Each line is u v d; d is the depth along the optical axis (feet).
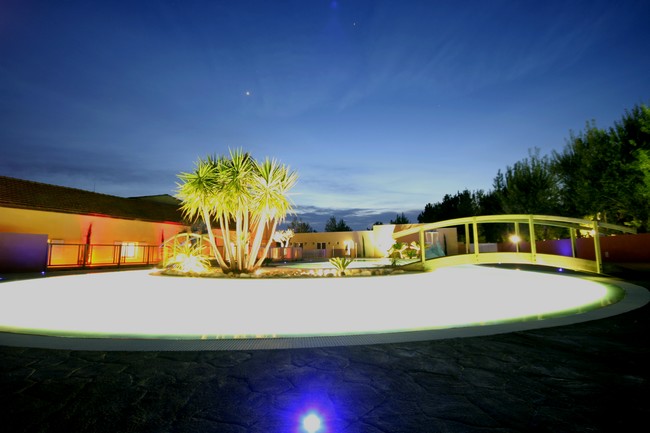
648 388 8.68
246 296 26.30
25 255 50.26
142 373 9.83
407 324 16.47
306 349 12.09
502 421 7.09
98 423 7.00
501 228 97.04
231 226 100.78
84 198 69.56
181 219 87.66
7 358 11.12
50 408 7.65
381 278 39.93
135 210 77.61
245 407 7.77
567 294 26.45
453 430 6.75
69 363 10.66
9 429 6.74
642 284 30.91
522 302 22.75
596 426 6.85
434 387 8.82
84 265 60.13
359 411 7.57
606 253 55.52
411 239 119.96
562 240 65.51
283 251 98.63
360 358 11.12
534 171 79.05
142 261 74.43
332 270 44.60
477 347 12.23
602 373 9.72
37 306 21.74
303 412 7.53
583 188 61.87
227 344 12.68
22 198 55.88
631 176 52.70
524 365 10.39
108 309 20.72
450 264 46.06
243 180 43.45
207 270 46.60
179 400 8.10
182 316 18.43
